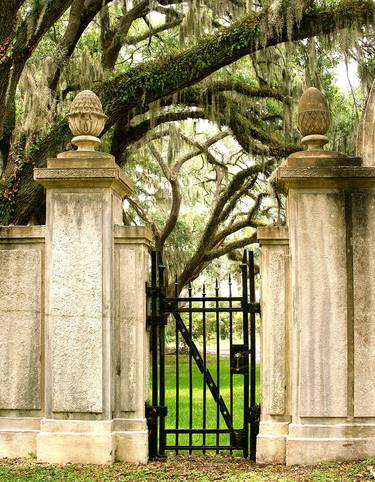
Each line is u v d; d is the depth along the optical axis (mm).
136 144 14484
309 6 9359
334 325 5484
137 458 5566
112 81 9469
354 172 5492
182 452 6656
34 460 5559
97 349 5574
